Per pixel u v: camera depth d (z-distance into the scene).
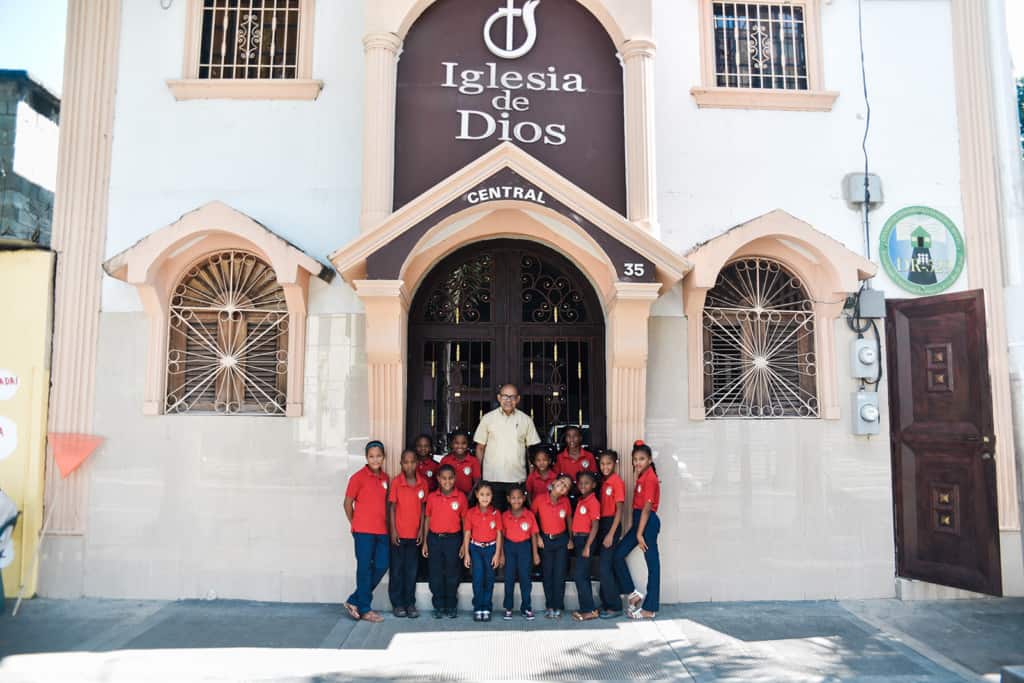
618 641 5.93
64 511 6.88
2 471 6.86
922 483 7.07
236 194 7.24
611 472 6.60
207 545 6.87
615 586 6.53
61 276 7.09
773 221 6.96
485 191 6.42
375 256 6.34
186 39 7.41
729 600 7.00
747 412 7.27
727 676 5.26
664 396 7.12
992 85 7.44
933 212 7.52
